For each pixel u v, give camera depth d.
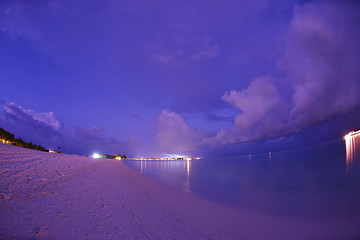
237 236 5.78
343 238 6.19
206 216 7.73
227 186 20.11
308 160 34.16
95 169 16.94
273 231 6.75
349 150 33.38
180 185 18.69
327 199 12.38
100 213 5.35
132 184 12.58
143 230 4.87
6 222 3.62
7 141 24.72
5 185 5.93
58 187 7.20
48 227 3.84
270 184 20.05
